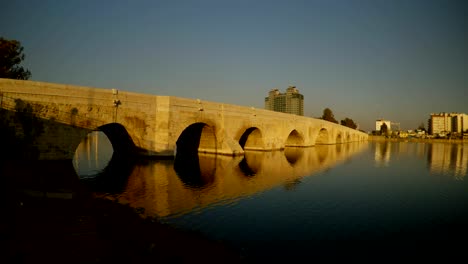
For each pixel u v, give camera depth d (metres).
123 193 24.98
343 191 29.81
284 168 42.97
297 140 85.69
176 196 24.86
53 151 30.14
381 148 98.88
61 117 30.64
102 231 14.66
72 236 13.16
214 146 54.22
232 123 54.88
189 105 45.22
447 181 36.81
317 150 76.94
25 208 15.33
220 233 17.56
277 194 27.31
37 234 12.52
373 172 42.91
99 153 53.59
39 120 28.98
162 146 41.69
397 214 22.72
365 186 32.62
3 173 20.69
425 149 96.94
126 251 12.90
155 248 13.91
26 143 28.17
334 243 16.97
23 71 44.69
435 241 17.69
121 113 36.84
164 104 41.47
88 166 37.62
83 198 20.72
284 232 18.25
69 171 27.64
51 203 17.39
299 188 30.33
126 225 16.56
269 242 16.67
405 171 44.72
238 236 17.28
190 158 47.97
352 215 22.16
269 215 21.30
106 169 35.50
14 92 27.36
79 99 32.19
